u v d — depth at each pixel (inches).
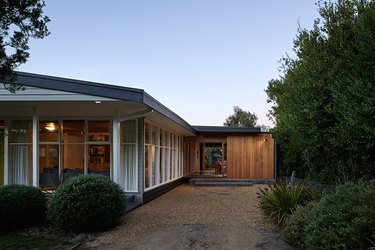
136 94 324.8
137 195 420.8
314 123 277.9
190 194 531.2
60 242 261.1
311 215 203.6
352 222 161.3
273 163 726.5
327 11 285.3
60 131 451.2
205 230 271.3
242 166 732.7
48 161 451.8
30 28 215.9
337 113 253.9
